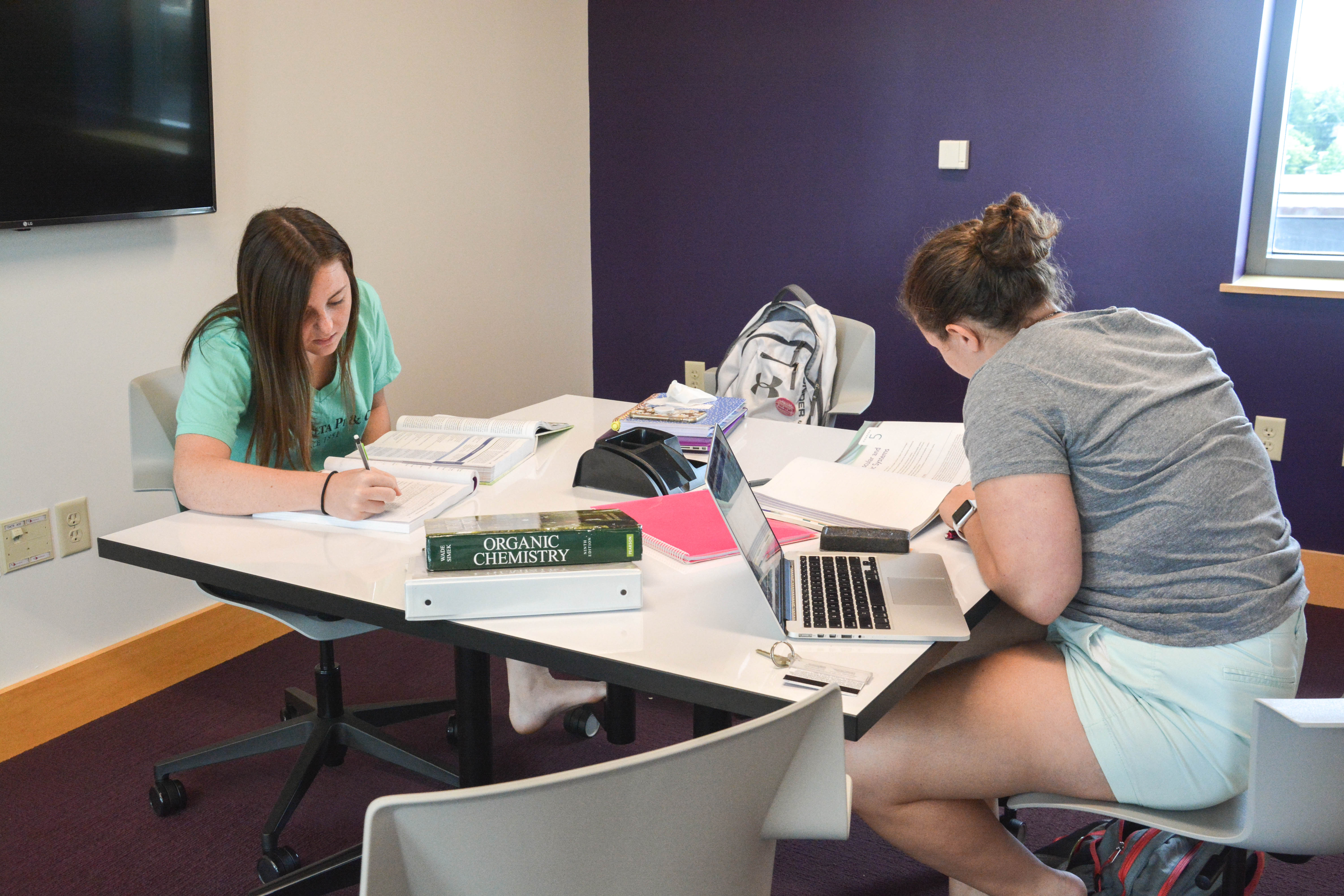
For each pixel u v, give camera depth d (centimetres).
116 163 226
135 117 228
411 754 202
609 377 408
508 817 77
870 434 206
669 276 385
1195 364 135
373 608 130
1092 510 131
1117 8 293
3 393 218
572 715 231
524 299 366
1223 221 293
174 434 189
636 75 372
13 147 206
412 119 309
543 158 366
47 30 208
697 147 367
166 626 257
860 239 347
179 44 233
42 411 226
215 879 186
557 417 228
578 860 82
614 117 380
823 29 337
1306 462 295
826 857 193
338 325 184
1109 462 129
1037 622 131
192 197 244
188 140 240
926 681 136
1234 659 126
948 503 161
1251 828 116
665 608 131
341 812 205
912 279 146
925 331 147
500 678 257
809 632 121
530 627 125
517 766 219
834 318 283
